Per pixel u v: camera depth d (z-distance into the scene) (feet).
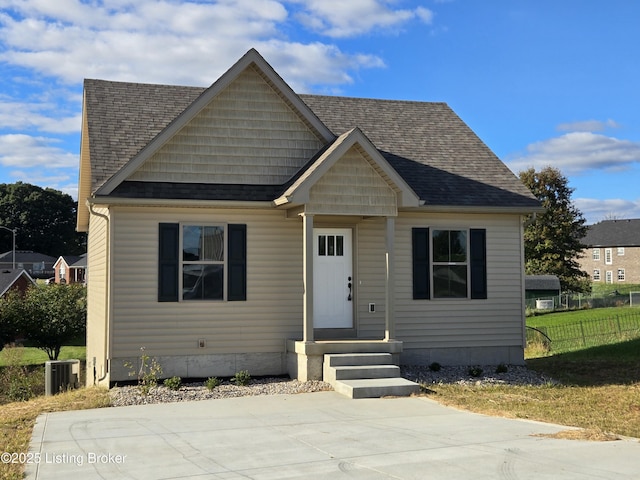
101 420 33.60
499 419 33.53
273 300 48.16
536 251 157.17
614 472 23.06
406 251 52.13
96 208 54.29
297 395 40.55
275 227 48.47
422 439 28.63
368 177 46.34
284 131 50.60
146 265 45.47
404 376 47.55
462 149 60.08
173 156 47.62
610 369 52.54
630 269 259.80
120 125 51.34
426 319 52.24
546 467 23.82
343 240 51.13
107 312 44.91
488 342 53.47
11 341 100.89
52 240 299.99
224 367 46.80
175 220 46.24
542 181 157.17
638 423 32.83
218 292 47.06
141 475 23.73
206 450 27.14
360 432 30.19
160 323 45.57
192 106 47.29
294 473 23.54
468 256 53.31
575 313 120.37
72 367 55.72
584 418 34.06
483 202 52.70
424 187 52.90
